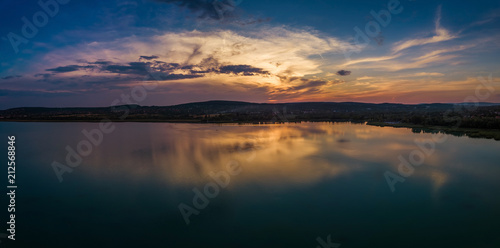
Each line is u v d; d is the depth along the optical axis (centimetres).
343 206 2170
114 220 1995
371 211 2081
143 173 3209
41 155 4434
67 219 2019
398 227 1833
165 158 4034
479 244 1620
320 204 2209
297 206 2175
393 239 1688
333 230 1802
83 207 2233
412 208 2119
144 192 2555
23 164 3781
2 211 2167
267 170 3216
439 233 1748
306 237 1720
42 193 2577
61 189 2681
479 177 2892
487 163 3481
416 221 1909
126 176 3092
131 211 2139
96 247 1642
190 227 1869
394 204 2200
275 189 2567
